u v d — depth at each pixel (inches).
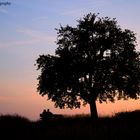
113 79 2276.1
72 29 2389.3
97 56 2336.4
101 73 2290.8
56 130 1102.4
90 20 2381.9
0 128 1263.5
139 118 1342.3
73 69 2268.7
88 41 2335.1
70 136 976.3
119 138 903.7
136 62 2361.0
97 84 2303.2
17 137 1088.8
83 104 2362.2
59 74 2294.5
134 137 908.6
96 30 2354.8
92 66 2267.5
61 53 2325.3
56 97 2330.2
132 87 2315.5
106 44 2300.7
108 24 2405.3
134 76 2315.5
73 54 2310.5
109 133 965.8
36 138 1034.7
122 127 1073.5
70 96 2349.9
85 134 971.9
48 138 1004.6
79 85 2293.3
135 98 2356.1
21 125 1357.0
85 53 2346.2
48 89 2321.6
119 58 2324.1
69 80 2282.2
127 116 1454.2
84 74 2283.5
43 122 1621.6
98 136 932.0
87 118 1823.3
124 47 2359.7
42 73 2343.8
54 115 1729.8
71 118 1774.1
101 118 1686.8
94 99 2311.8
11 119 1421.0
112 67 2304.4
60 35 2405.3
